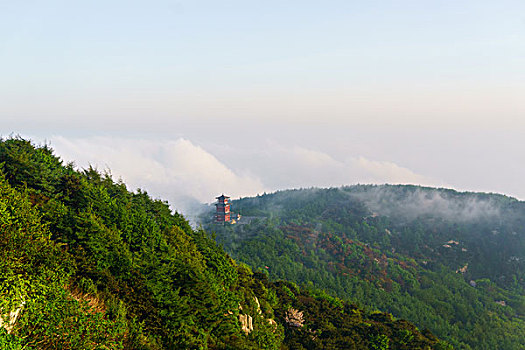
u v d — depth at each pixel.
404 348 81.50
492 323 179.62
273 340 60.53
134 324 32.44
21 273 26.38
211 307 45.66
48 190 55.03
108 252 38.94
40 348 23.89
